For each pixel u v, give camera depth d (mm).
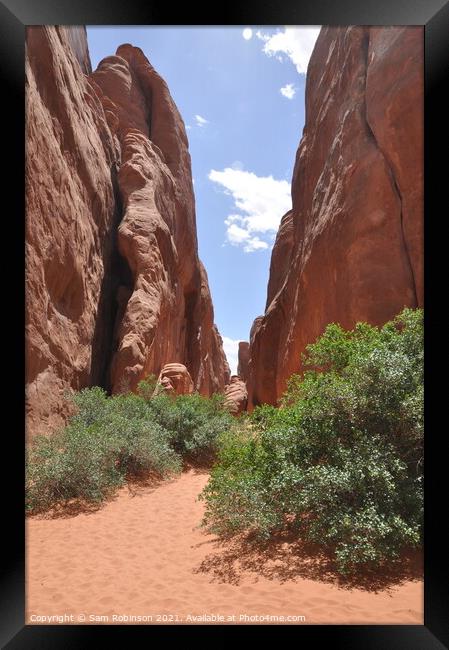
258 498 3611
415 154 8234
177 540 4055
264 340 17766
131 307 13039
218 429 7934
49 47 9500
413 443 3561
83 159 11719
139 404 8625
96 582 3154
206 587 3002
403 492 3264
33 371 7723
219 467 4434
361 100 10039
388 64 8727
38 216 8359
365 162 9203
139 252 14250
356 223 9023
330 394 3672
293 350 12812
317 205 11617
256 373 19578
